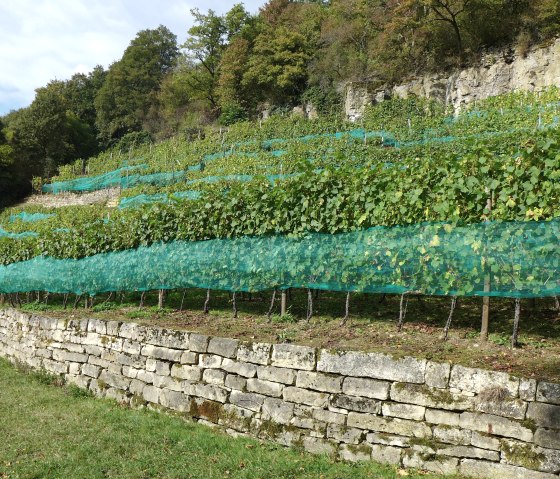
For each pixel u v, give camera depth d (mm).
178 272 7641
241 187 7324
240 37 44031
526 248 4547
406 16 31375
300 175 6414
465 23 28953
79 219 19359
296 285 6141
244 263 6758
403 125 24328
